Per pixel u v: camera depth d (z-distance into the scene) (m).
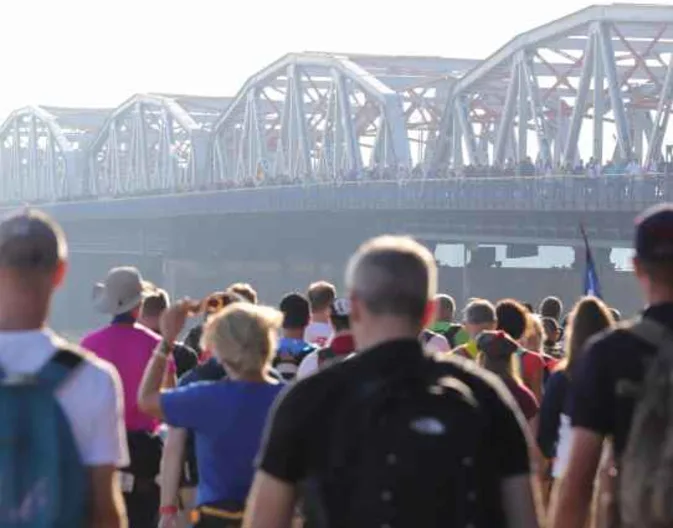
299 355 31.14
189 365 34.00
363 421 13.11
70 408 14.08
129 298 27.92
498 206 194.62
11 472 13.81
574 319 25.28
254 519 13.51
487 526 13.37
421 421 13.05
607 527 15.27
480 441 13.23
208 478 21.34
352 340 26.77
